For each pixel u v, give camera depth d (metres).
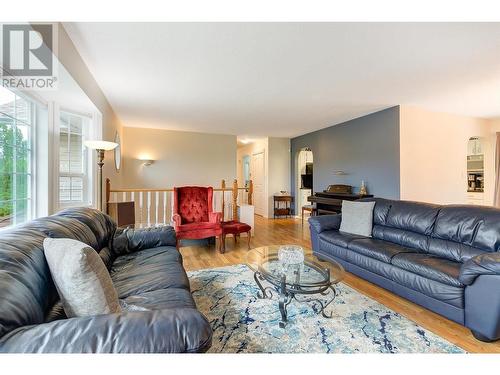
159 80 3.03
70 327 0.77
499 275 1.56
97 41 2.15
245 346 1.62
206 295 2.33
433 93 3.51
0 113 1.86
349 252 2.79
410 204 2.82
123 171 5.68
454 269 1.92
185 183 6.24
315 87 3.28
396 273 2.25
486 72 2.83
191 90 3.38
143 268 1.88
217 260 3.39
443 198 4.55
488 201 5.30
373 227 3.04
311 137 6.38
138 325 0.81
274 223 6.35
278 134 6.71
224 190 4.73
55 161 2.57
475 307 1.68
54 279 1.08
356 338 1.70
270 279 1.97
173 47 2.26
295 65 2.64
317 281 1.93
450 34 2.06
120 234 2.38
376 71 2.79
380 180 4.43
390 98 3.75
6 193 1.93
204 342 0.83
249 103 3.97
